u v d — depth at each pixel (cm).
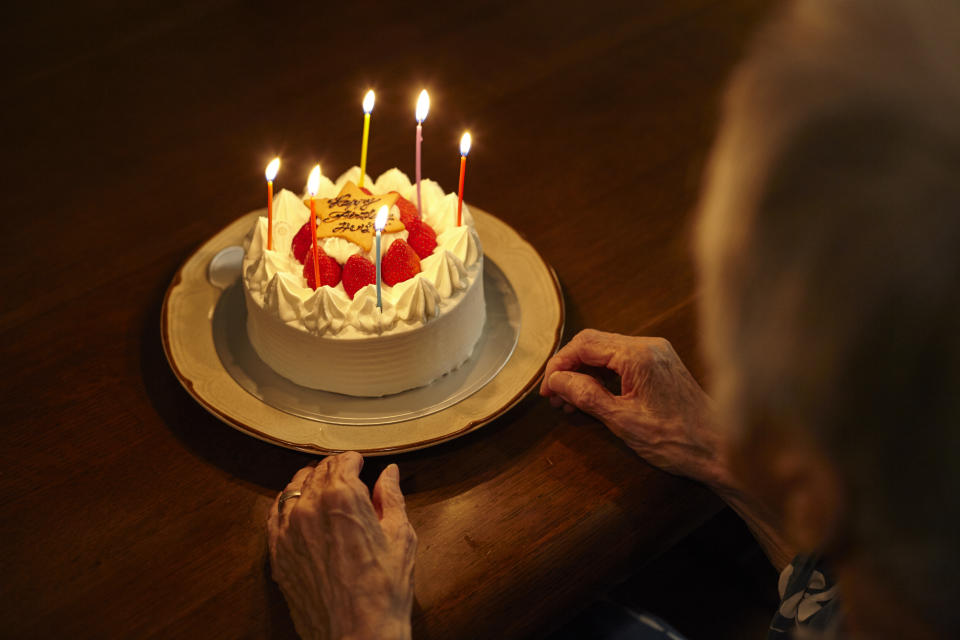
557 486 91
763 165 61
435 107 119
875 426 62
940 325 56
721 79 123
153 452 91
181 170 112
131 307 100
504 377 95
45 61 124
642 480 91
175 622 84
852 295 58
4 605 84
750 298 65
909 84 56
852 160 57
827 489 66
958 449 59
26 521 88
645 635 96
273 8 132
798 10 63
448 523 88
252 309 95
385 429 91
